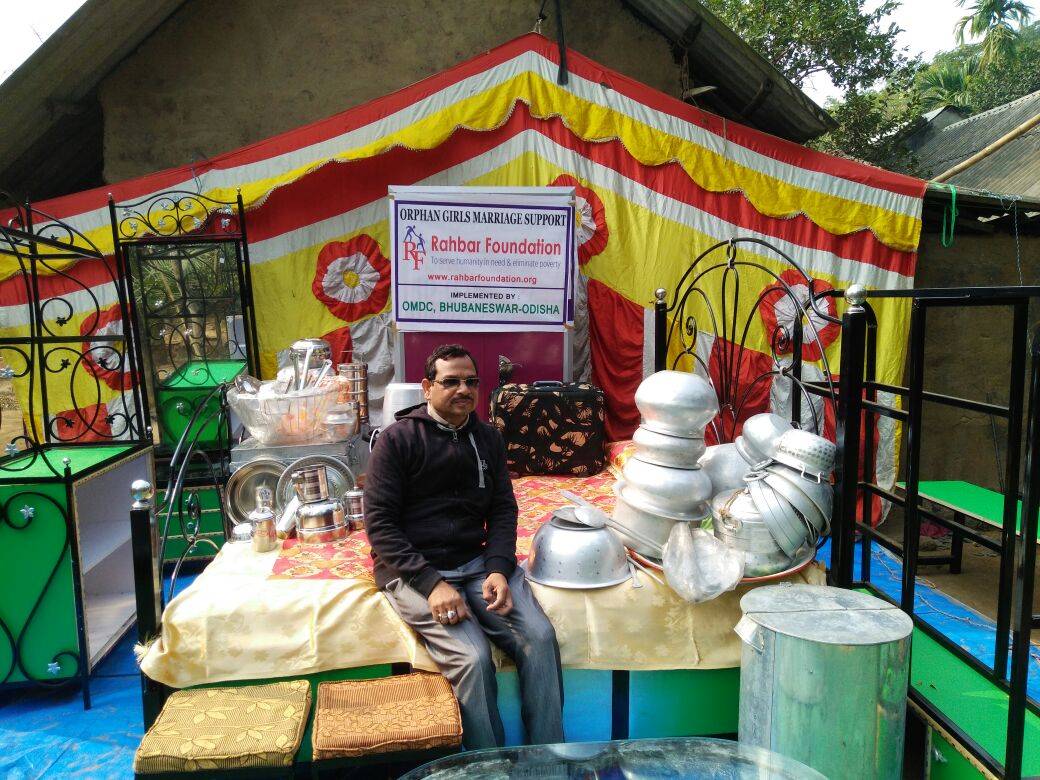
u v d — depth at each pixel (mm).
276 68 4992
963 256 5004
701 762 1684
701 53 5281
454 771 1656
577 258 4602
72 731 2607
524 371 4434
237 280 4277
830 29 12617
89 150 5738
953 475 4988
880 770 1961
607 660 2385
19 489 2660
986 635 3348
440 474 2387
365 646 2311
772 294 4758
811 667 1911
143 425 3639
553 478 4047
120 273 3428
